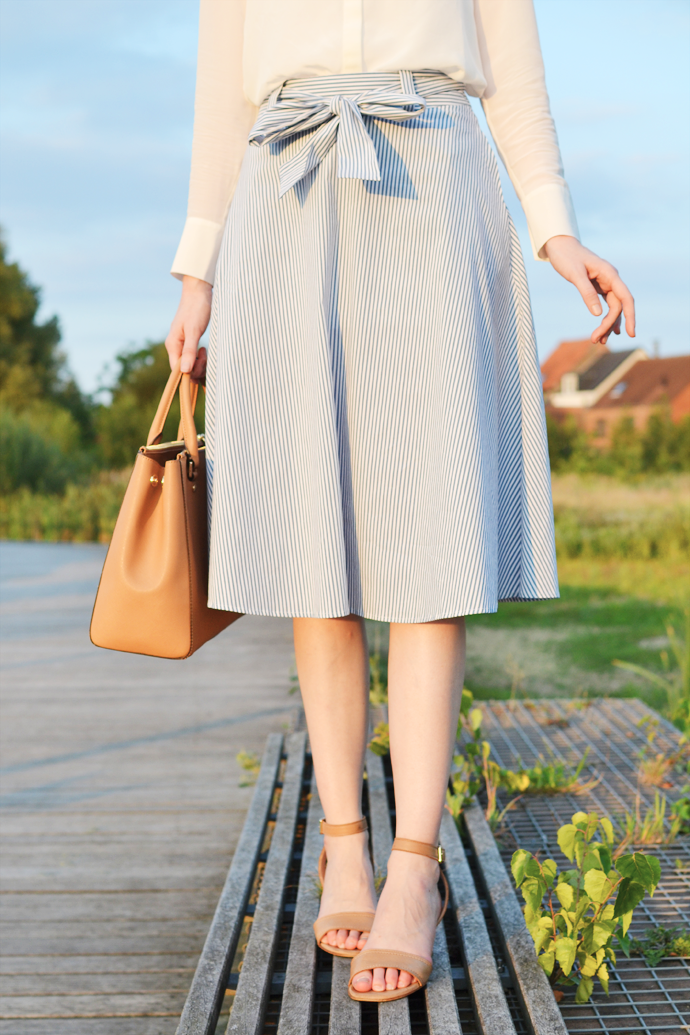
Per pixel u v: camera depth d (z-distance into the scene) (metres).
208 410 1.30
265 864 1.73
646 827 1.83
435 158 1.21
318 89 1.24
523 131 1.36
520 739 2.58
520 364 1.32
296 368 1.23
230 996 1.50
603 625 5.19
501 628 5.19
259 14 1.29
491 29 1.36
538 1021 1.13
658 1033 1.19
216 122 1.40
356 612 1.24
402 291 1.20
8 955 1.57
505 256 1.30
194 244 1.39
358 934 1.26
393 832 1.77
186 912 1.73
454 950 1.38
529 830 1.89
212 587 1.20
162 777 2.51
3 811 2.27
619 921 1.29
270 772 2.19
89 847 2.04
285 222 1.24
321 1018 1.24
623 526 7.57
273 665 4.03
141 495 1.25
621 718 2.77
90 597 6.12
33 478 11.80
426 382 1.20
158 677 3.82
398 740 1.27
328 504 1.18
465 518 1.16
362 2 1.22
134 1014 1.41
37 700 3.43
